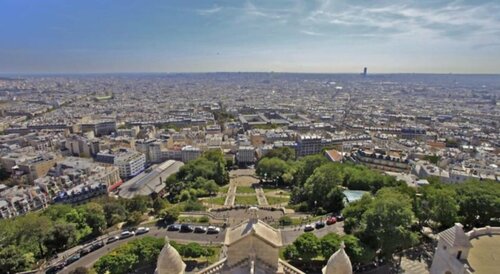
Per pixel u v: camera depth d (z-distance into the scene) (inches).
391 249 5935.0
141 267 6333.7
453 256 3988.7
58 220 7824.8
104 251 7288.4
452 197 6988.2
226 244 3122.5
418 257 6289.4
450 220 6712.6
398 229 5782.5
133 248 6181.1
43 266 6840.6
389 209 5964.6
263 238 3088.1
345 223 7219.5
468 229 6840.6
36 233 7199.8
